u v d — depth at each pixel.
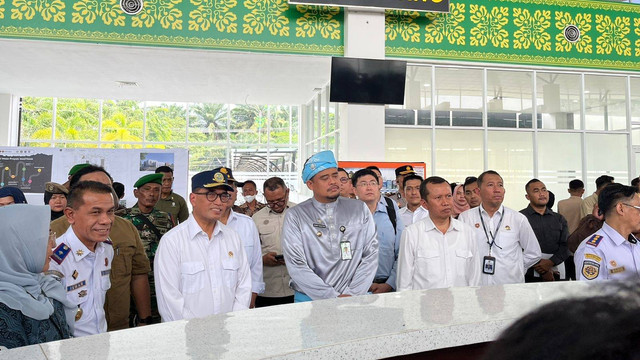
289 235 3.18
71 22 7.02
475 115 8.26
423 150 8.13
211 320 1.60
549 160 8.50
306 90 10.98
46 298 1.83
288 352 1.24
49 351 1.29
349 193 4.71
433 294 1.96
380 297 1.92
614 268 2.61
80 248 2.44
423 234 3.21
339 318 1.58
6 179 7.07
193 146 14.42
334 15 7.63
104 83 10.41
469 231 3.28
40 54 8.01
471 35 8.00
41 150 7.15
